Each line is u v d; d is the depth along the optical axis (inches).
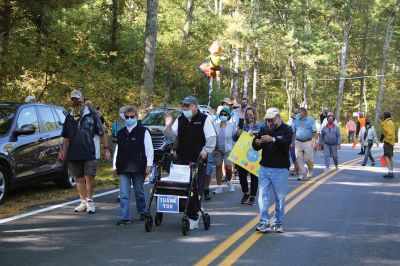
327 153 880.3
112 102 973.8
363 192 644.7
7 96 831.7
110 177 735.7
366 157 987.3
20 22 909.8
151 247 366.0
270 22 2625.5
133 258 337.4
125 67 1310.3
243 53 2706.7
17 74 806.5
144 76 1088.8
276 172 417.7
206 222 425.7
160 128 780.6
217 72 1010.1
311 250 365.7
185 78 1579.7
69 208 509.7
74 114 488.7
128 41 1285.7
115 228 426.0
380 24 2952.8
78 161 487.8
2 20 825.5
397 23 2898.6
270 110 415.2
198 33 1675.7
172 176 414.0
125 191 441.4
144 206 456.8
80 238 389.7
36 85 886.4
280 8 2694.4
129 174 442.9
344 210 521.0
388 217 487.8
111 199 566.6
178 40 1551.4
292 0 2682.1
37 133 569.6
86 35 918.4
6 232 405.7
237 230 426.0
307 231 426.0
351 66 3302.2
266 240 393.1
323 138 886.4
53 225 433.1
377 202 571.2
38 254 343.9
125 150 438.0
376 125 2516.0
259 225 422.0
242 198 569.9
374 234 417.7
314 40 2593.5
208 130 422.0
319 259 343.0
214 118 697.6
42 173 572.7
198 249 362.6
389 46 3090.6
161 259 335.6
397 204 558.9
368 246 379.2
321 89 3432.6
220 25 1844.2
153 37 1093.8
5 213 478.0
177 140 429.4
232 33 2122.3
